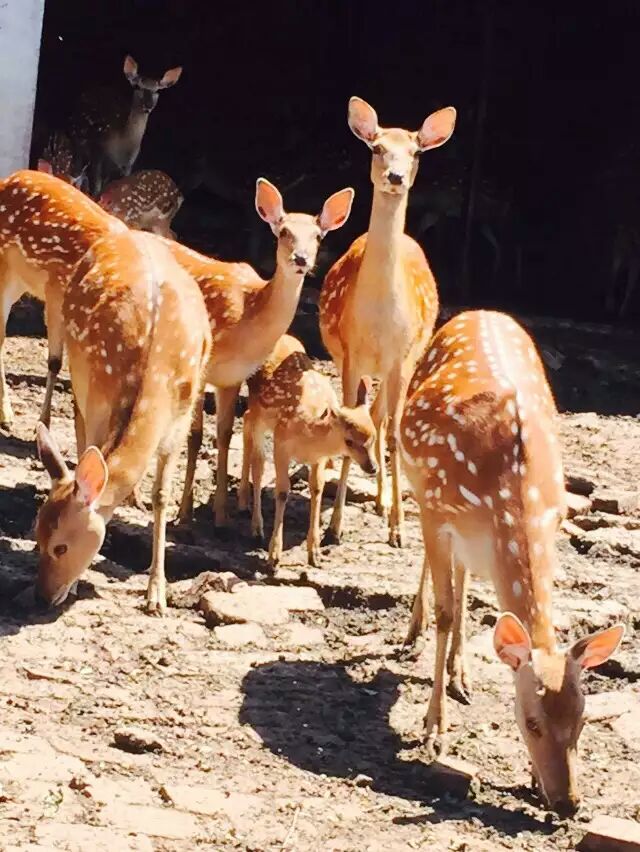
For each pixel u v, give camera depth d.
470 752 3.10
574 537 4.57
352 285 4.40
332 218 4.22
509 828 2.77
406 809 2.81
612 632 2.78
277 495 3.98
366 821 2.74
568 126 10.03
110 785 2.72
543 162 9.91
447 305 8.31
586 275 9.26
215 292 4.20
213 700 3.20
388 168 4.17
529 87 10.21
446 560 3.11
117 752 2.88
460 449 3.04
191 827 2.61
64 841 2.48
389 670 3.47
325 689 3.34
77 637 3.41
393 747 3.10
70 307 3.76
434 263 8.95
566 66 10.19
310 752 3.03
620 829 2.71
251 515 4.40
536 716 2.73
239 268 4.32
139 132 8.40
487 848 2.66
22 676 3.16
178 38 10.27
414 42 10.45
